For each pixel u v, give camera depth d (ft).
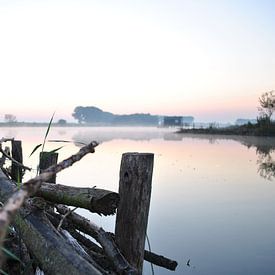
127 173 9.27
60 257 6.31
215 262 17.39
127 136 213.25
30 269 8.59
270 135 179.52
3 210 3.11
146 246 19.31
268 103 176.55
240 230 22.18
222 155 75.87
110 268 9.49
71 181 37.01
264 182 39.83
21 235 8.02
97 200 7.72
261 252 18.58
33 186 3.76
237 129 216.54
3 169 17.40
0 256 3.15
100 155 68.80
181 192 33.78
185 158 68.03
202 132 246.06
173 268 11.39
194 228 22.38
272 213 26.02
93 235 10.05
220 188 35.83
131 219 9.20
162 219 24.53
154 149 93.50
